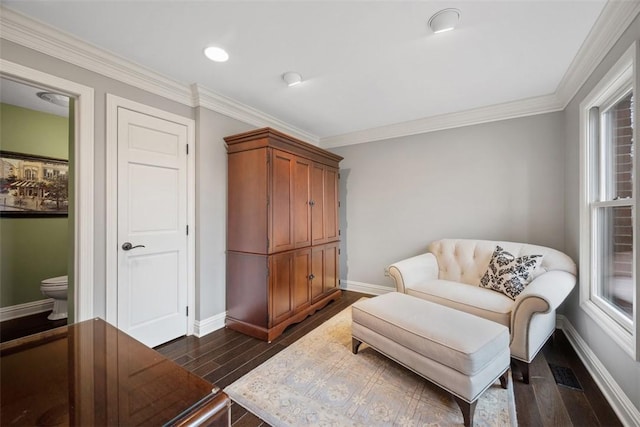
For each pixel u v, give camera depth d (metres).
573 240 2.35
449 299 2.22
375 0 1.44
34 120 2.97
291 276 2.70
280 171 2.59
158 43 1.80
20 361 0.95
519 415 1.49
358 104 2.82
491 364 1.52
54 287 2.71
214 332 2.57
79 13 1.53
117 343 1.08
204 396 0.78
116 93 2.03
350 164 3.88
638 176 1.34
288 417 1.48
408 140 3.44
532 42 1.81
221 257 2.69
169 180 2.34
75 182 1.90
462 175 3.11
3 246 2.79
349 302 3.38
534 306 1.74
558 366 1.97
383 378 1.83
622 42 1.52
